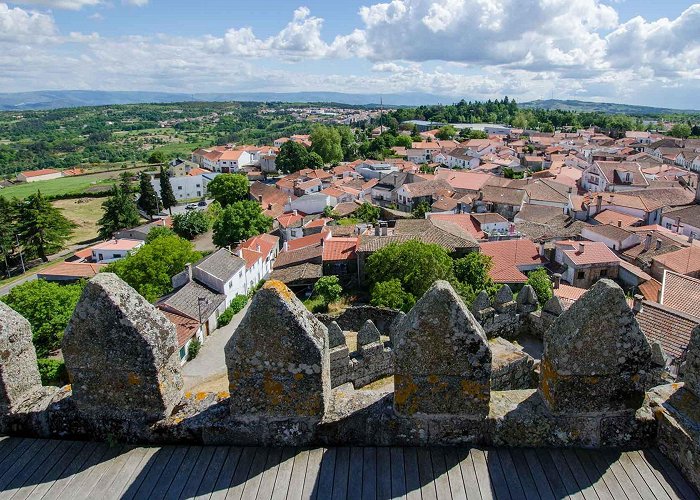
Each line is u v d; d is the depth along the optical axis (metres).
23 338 7.08
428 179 96.81
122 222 88.44
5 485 6.15
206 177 120.06
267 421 6.61
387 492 5.88
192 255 50.41
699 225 61.06
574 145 145.88
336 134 145.25
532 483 5.93
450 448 6.49
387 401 6.84
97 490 6.04
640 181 86.00
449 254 45.53
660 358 13.68
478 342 6.15
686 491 5.75
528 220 70.38
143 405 6.70
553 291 35.06
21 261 74.88
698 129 166.00
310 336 6.30
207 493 5.95
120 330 6.43
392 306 35.06
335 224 71.19
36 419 6.92
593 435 6.39
